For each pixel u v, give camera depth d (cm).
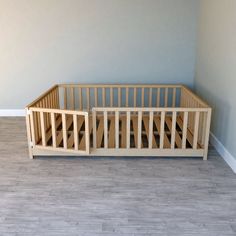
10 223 206
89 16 420
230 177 273
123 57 439
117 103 456
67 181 265
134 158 315
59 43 432
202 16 400
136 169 289
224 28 316
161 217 213
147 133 364
